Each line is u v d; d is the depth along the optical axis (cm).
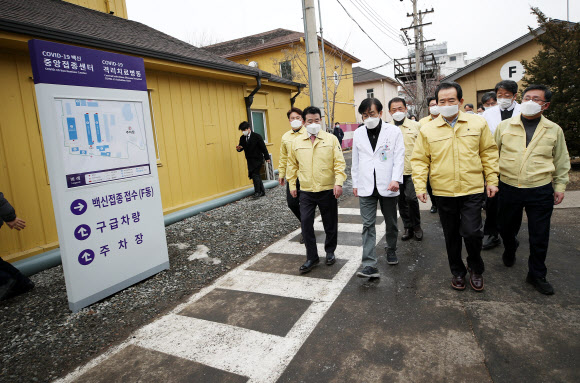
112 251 372
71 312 341
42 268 445
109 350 280
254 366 246
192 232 574
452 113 302
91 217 353
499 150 344
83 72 346
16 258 443
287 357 252
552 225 481
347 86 2773
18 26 410
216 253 482
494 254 408
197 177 744
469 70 1603
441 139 312
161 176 659
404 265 396
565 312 278
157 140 654
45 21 499
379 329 276
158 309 344
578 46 734
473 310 291
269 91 1062
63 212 330
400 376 223
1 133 442
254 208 711
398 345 254
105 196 366
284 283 377
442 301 310
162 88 668
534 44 1479
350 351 252
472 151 303
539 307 288
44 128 320
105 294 365
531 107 306
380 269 391
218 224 610
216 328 300
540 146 309
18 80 461
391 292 335
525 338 250
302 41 2178
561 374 214
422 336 262
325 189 394
